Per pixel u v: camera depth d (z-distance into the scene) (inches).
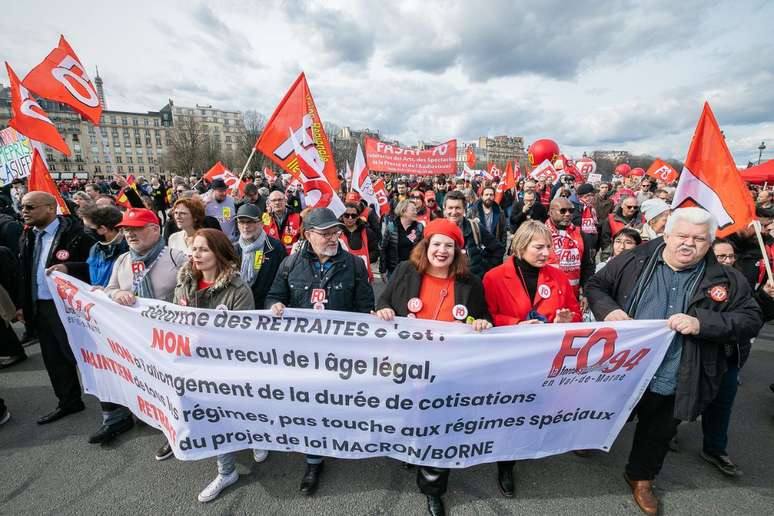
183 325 95.0
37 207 124.7
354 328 90.7
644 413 95.4
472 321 94.7
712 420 109.0
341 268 106.5
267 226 220.4
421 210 273.0
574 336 89.6
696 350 85.6
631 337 89.1
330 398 93.3
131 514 93.2
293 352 92.7
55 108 3331.7
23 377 159.6
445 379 90.7
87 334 110.5
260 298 133.6
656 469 94.1
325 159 190.5
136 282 109.9
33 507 95.0
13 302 149.2
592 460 112.9
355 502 97.1
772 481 105.4
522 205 264.7
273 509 94.7
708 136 119.1
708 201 119.7
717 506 96.7
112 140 3646.7
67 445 117.4
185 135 2501.2
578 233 159.3
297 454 114.3
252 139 2308.1
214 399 95.3
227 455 99.7
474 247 158.9
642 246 98.2
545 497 99.2
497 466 109.0
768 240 153.0
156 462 110.4
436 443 94.5
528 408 93.7
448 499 98.6
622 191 378.9
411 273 98.9
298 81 184.9
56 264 123.6
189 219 144.6
